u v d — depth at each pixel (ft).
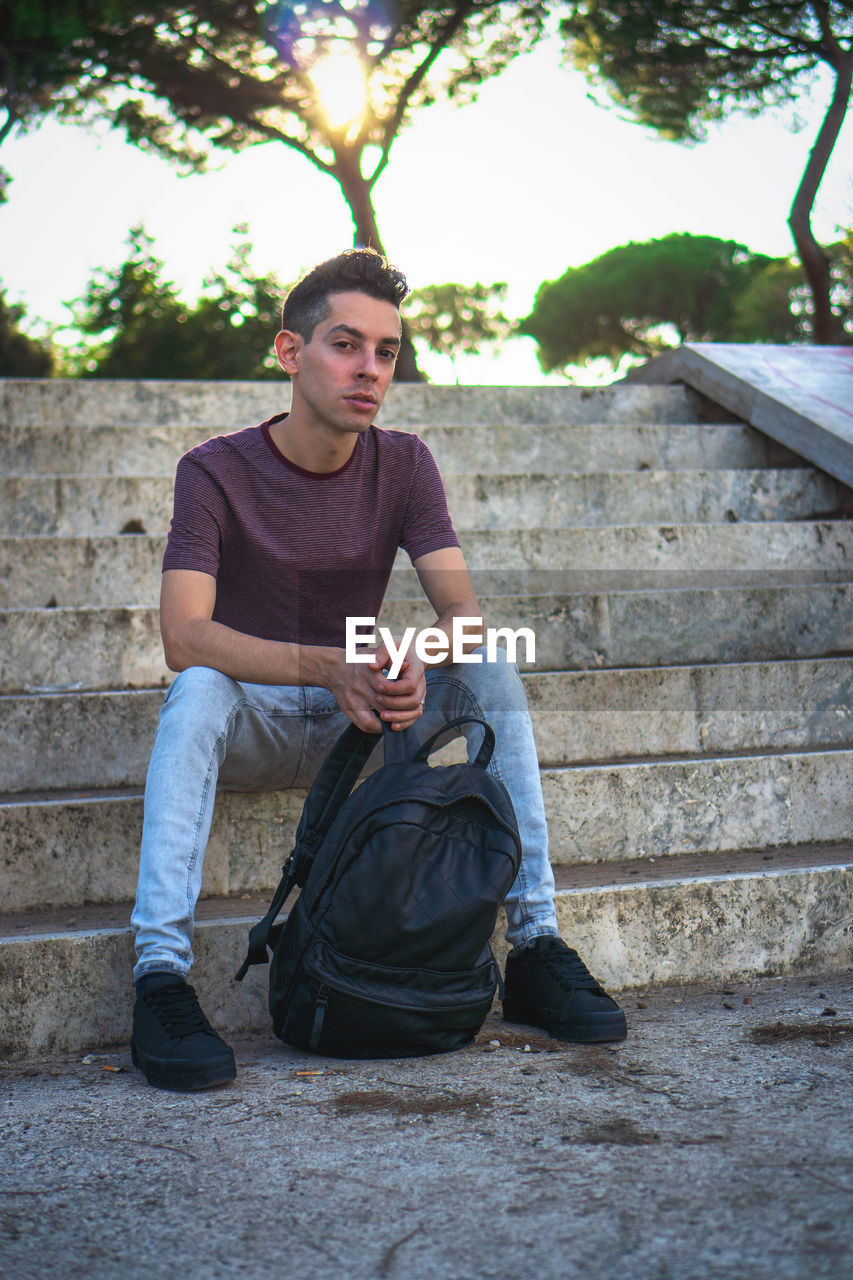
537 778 6.82
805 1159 4.47
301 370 7.07
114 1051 6.43
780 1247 3.77
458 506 13.66
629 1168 4.48
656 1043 6.11
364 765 6.93
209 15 29.94
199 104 32.19
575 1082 5.52
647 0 27.35
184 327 56.85
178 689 6.51
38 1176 4.64
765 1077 5.46
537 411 16.79
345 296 6.96
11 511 12.73
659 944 7.30
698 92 29.35
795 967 7.54
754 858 8.24
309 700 7.05
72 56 28.19
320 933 5.89
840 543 13.57
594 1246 3.86
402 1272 3.76
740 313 86.58
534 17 31.65
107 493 12.92
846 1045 5.91
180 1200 4.38
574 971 6.38
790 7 25.61
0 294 54.65
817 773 8.85
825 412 15.07
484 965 6.09
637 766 8.39
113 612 10.23
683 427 15.80
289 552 7.25
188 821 6.19
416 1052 6.02
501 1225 4.06
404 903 5.82
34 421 15.24
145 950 5.99
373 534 7.52
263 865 7.78
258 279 57.16
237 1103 5.42
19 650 10.04
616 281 94.12
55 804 7.48
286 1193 4.41
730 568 13.12
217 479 7.14
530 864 6.68
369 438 7.68
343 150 32.81
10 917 7.20
